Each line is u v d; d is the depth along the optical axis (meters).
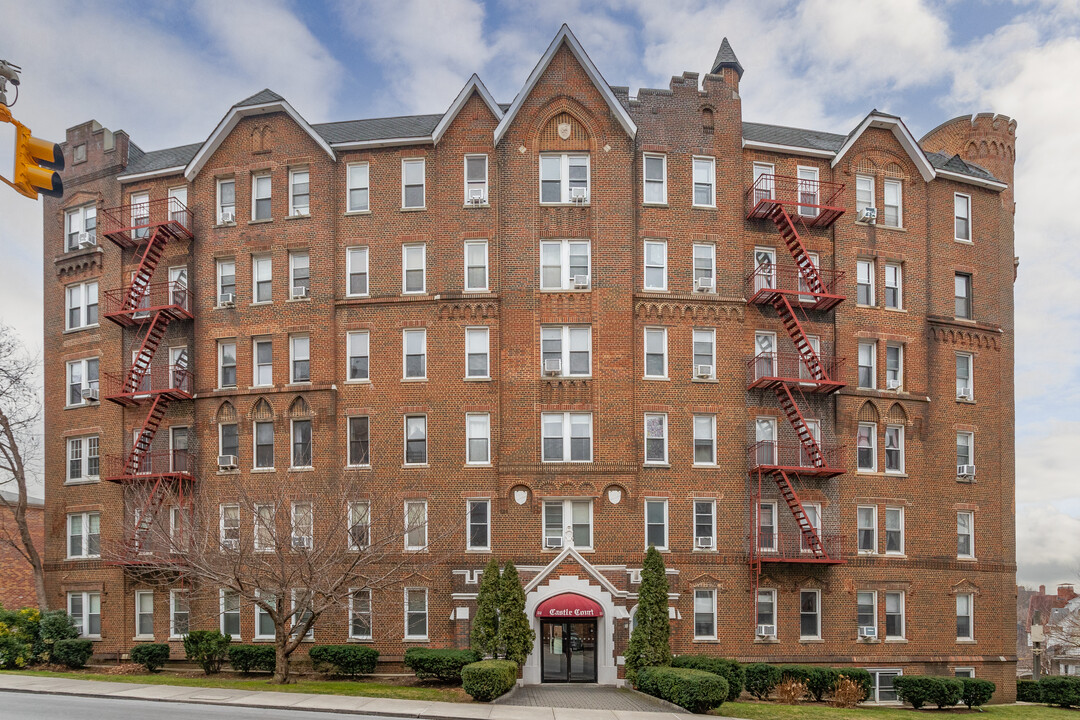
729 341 41.09
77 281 45.88
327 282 41.09
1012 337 46.75
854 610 40.56
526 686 35.56
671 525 39.50
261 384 41.59
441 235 40.66
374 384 40.25
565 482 38.78
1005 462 45.41
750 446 40.47
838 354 42.28
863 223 43.62
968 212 46.12
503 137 40.84
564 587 36.69
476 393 39.75
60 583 43.72
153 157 47.28
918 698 36.50
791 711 31.70
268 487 37.47
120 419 43.50
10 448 46.94
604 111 41.03
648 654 35.06
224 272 42.91
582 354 39.88
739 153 42.38
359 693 31.47
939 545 42.59
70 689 30.69
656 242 41.28
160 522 37.31
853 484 41.62
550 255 40.53
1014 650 43.75
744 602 39.38
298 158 42.16
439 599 38.41
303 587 34.25
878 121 44.16
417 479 39.34
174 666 40.12
